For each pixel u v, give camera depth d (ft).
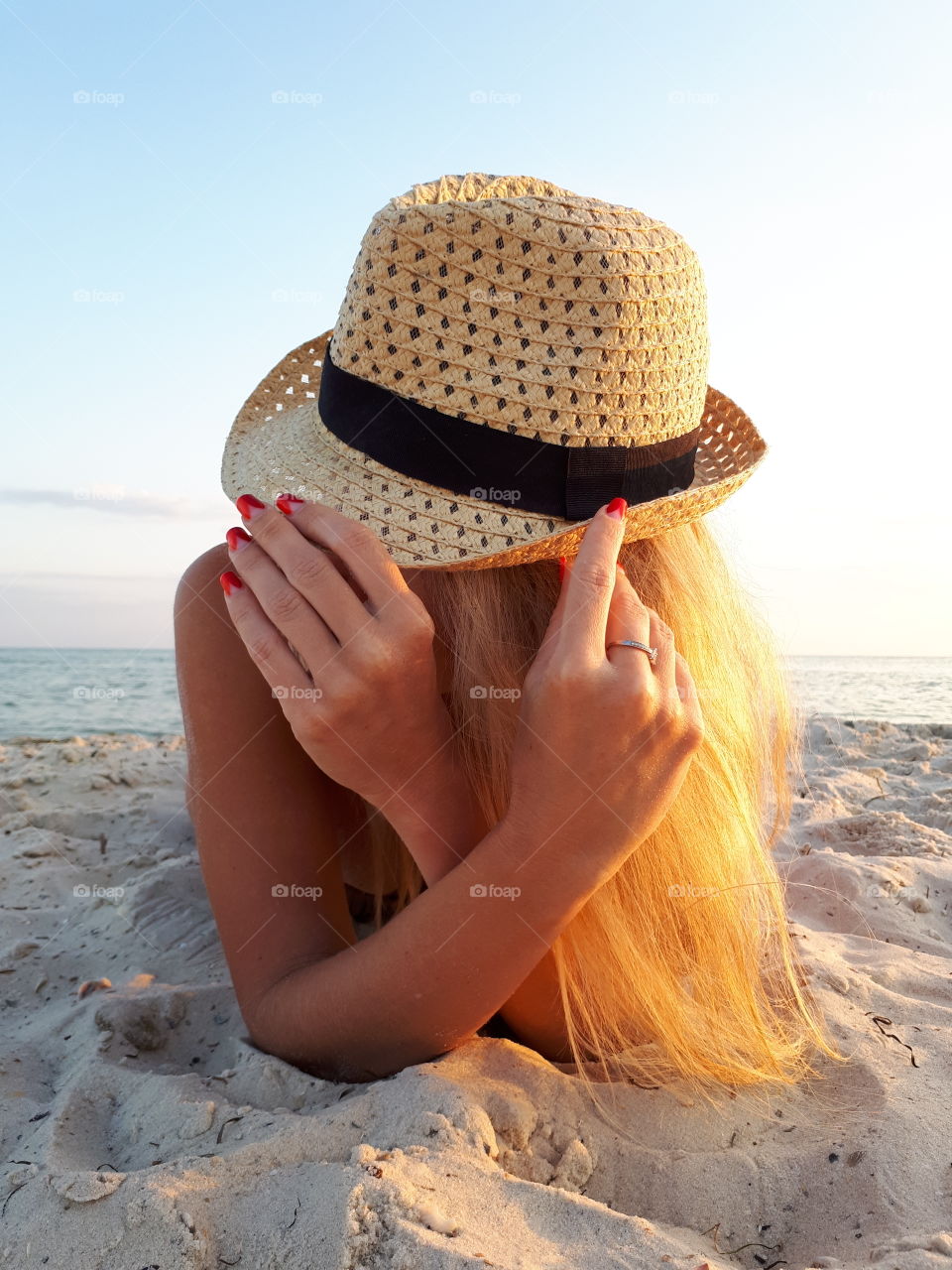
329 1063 4.58
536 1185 3.75
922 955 6.81
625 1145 4.24
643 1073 4.82
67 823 11.10
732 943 5.14
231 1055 5.10
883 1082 4.72
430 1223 3.35
